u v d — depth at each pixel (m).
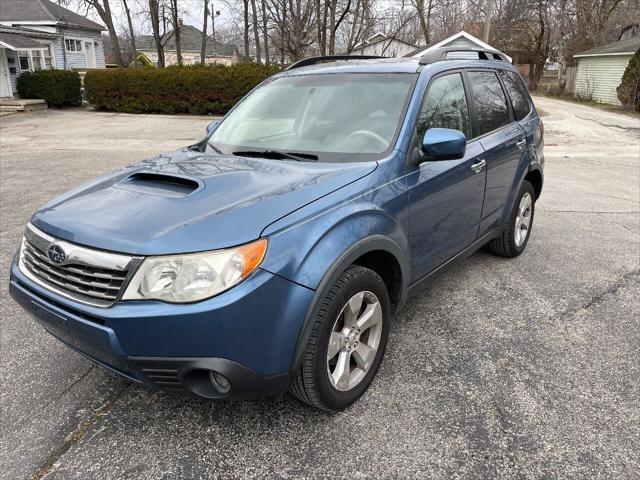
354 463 2.36
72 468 2.34
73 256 2.28
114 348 2.16
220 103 22.22
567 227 6.10
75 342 2.37
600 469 2.31
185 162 3.03
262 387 2.27
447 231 3.47
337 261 2.40
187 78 22.03
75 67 32.47
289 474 2.30
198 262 2.12
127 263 2.15
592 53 33.97
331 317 2.42
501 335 3.51
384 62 3.69
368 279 2.63
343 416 2.67
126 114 22.36
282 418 2.66
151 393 2.88
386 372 3.06
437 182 3.20
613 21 48.03
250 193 2.49
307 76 3.75
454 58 3.91
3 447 2.47
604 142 14.69
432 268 3.41
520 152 4.47
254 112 3.68
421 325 3.64
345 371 2.64
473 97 3.89
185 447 2.47
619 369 3.11
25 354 3.29
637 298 4.11
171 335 2.11
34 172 9.40
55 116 21.02
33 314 2.50
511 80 4.73
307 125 3.35
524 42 46.12
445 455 2.40
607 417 2.66
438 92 3.45
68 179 8.74
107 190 2.72
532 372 3.07
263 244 2.21
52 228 2.42
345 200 2.59
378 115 3.19
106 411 2.73
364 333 2.81
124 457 2.40
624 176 9.68
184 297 2.10
